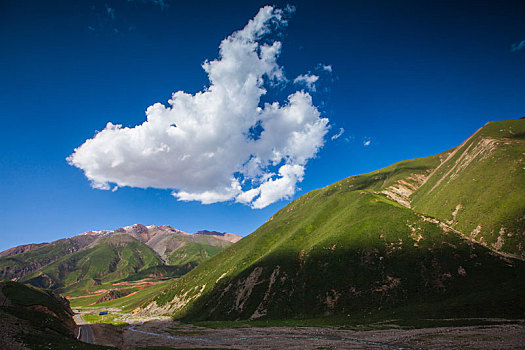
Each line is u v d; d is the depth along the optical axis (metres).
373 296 107.94
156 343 95.12
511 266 92.81
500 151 149.50
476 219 123.75
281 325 106.62
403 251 120.44
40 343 50.31
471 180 148.50
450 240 115.44
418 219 136.38
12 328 53.69
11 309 70.44
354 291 114.81
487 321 69.81
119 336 117.19
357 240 140.38
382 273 115.88
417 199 196.38
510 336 56.41
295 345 72.38
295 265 150.12
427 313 84.75
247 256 195.62
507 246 102.06
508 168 134.25
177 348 80.06
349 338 75.00
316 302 119.81
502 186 127.12
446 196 156.50
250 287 149.50
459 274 98.56
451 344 56.75
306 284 132.25
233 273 181.00
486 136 188.62
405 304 97.94
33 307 95.56
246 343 81.69
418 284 102.75
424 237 123.06
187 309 170.75
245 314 132.25
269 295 137.00
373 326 84.62
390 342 64.75
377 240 134.00
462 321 72.88
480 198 132.75
